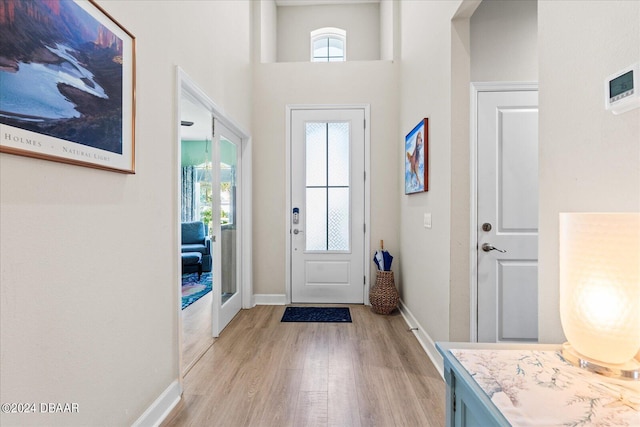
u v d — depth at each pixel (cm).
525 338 214
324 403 171
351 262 356
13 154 88
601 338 75
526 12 217
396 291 321
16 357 90
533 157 214
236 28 292
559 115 106
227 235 297
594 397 69
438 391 183
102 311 122
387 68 352
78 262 111
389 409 166
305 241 358
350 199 355
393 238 351
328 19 477
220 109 251
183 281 478
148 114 153
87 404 115
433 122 234
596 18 90
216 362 218
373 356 226
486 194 215
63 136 103
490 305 214
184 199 654
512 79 216
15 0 88
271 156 355
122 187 134
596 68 90
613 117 85
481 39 216
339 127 357
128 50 136
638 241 71
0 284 86
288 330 277
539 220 116
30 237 94
